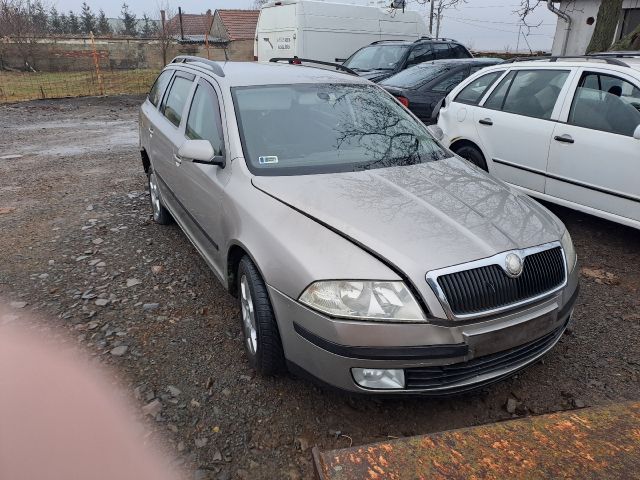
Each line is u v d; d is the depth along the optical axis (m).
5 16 31.30
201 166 3.79
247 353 3.23
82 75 25.69
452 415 2.86
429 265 2.49
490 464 1.89
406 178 3.32
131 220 5.81
